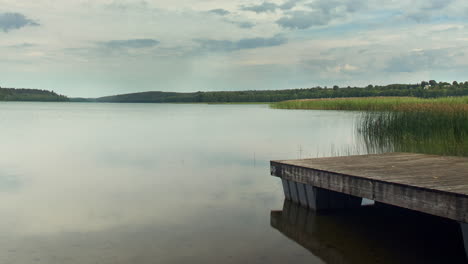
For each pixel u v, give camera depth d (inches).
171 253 164.7
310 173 219.8
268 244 174.2
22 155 450.0
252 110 2064.5
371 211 223.1
